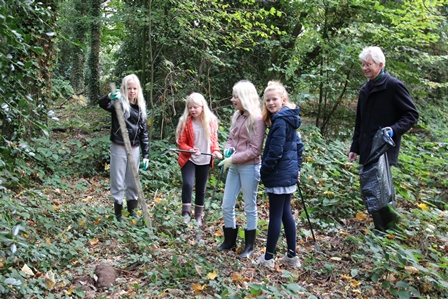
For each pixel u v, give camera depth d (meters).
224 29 9.55
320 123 10.82
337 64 9.31
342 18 9.95
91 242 4.78
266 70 10.66
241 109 4.45
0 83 3.47
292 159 4.13
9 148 3.46
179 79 9.70
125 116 5.35
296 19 10.25
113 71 13.94
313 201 5.93
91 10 16.28
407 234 4.50
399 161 7.22
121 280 3.97
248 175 4.42
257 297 3.23
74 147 9.39
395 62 9.62
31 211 4.81
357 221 5.39
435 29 10.42
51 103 7.83
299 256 4.46
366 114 4.70
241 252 4.49
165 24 9.44
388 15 9.12
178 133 5.73
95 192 7.21
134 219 5.36
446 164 7.04
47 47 7.42
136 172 5.13
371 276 3.92
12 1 3.21
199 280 3.85
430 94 11.07
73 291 3.63
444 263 4.03
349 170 6.80
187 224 5.29
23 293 3.37
